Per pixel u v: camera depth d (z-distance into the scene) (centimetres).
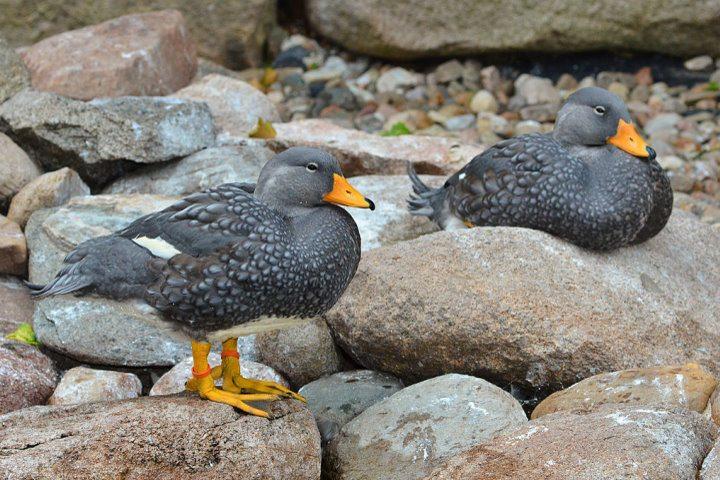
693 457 768
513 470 761
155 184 1320
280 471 805
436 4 1748
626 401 870
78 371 1012
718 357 980
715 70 1758
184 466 782
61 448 764
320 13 1800
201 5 1758
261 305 805
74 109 1320
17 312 1126
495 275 980
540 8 1723
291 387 1038
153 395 917
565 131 1063
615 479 733
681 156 1582
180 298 792
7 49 1434
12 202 1252
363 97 1747
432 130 1650
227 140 1407
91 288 810
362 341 1001
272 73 1802
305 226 821
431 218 1149
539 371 948
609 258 1045
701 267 1099
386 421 880
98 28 1566
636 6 1702
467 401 877
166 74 1534
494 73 1772
